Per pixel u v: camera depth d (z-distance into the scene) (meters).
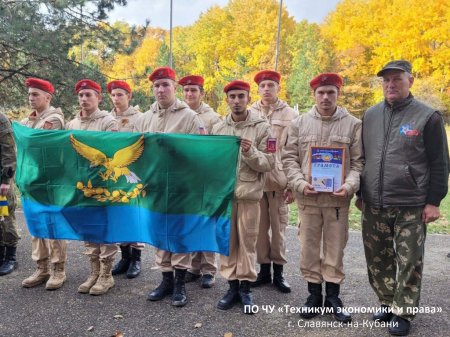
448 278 4.86
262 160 3.82
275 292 4.40
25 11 9.95
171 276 4.25
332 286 3.83
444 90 26.94
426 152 3.42
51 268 4.62
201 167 3.92
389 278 3.73
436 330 3.56
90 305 4.03
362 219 3.80
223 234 3.88
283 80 32.47
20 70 10.88
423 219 3.47
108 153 4.18
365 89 28.92
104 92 11.20
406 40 28.11
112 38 11.51
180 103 4.27
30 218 4.39
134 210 4.19
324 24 36.62
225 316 3.83
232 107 4.02
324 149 3.69
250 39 38.19
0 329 3.55
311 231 3.82
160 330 3.57
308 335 3.51
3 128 4.68
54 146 4.28
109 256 4.33
